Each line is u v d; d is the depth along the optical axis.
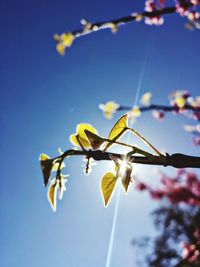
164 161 0.27
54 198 0.24
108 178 0.26
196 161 0.27
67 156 0.25
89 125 0.27
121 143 0.27
